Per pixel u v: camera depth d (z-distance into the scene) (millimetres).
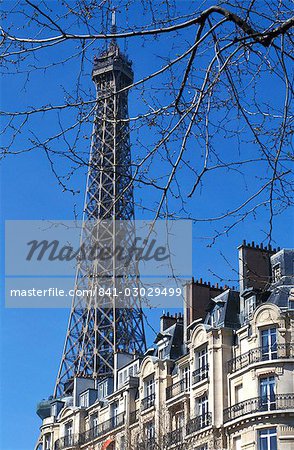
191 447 76875
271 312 73750
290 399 70500
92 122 17000
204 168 16609
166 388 86688
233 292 81750
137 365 99688
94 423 104812
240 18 15930
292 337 72500
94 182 147250
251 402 72188
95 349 175500
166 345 91062
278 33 15938
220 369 77500
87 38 15672
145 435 81062
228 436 74750
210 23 16547
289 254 76312
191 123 16219
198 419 77812
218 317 81375
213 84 16203
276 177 17047
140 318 180500
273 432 70188
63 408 111875
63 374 177875
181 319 96250
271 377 72312
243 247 77812
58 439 109312
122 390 96688
